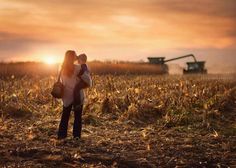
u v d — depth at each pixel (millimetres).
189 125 15227
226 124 15633
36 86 22000
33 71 36000
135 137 13477
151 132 14266
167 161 10906
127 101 18266
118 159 10820
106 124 15516
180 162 10812
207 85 24625
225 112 17906
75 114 12805
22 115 16594
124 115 16578
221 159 11133
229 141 12922
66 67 12625
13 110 16719
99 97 18891
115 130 14617
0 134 13234
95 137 13359
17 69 35281
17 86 23844
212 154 11570
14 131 13938
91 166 10289
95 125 15344
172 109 17156
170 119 15500
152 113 16969
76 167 10203
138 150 11891
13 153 11031
